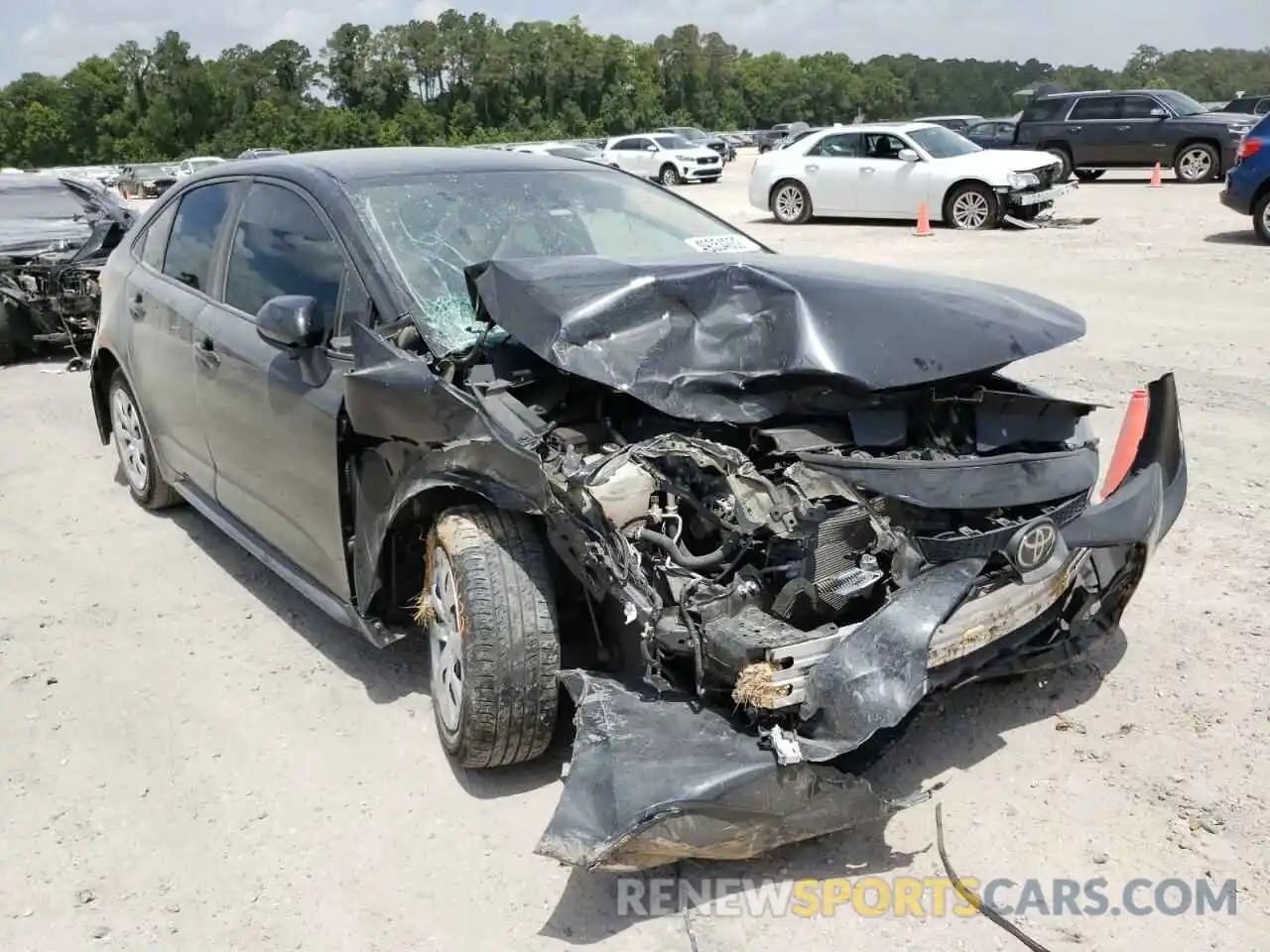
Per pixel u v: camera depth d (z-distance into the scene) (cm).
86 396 887
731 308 339
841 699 271
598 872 304
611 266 361
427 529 367
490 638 319
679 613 292
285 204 449
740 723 288
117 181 4650
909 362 321
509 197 445
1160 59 14862
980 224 1711
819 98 14200
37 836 335
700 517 304
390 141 10262
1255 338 874
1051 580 323
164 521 595
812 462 306
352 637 454
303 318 376
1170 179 2447
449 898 301
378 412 353
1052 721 370
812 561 288
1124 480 361
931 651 298
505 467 314
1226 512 533
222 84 10762
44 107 10362
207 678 424
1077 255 1358
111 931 294
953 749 357
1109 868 300
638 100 11856
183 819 340
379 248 398
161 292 522
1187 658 404
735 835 277
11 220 1120
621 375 320
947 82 16850
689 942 280
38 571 532
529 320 333
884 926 283
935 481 308
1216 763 342
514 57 11112
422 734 379
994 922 282
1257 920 279
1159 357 829
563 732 368
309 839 328
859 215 1836
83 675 430
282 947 287
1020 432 346
